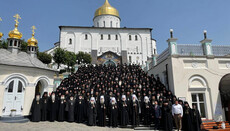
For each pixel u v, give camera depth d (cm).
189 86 1107
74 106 997
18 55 1112
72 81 1526
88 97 1014
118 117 969
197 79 1140
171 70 1134
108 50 4181
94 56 4025
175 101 895
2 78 944
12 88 978
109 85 1281
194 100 1119
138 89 1118
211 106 1103
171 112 906
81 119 970
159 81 1309
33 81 1062
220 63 1191
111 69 2030
